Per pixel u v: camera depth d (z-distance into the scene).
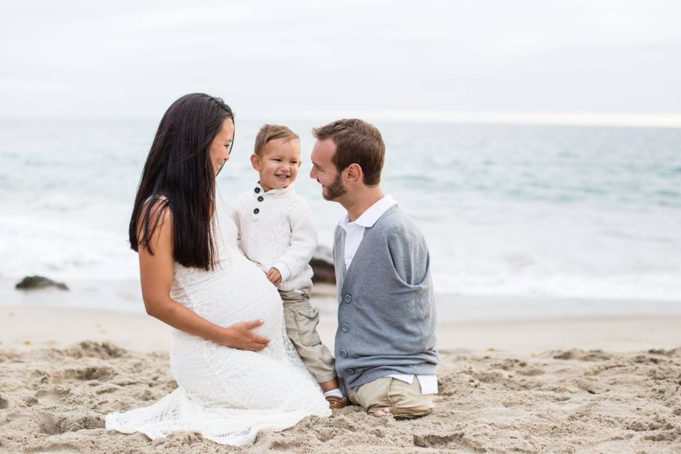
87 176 21.92
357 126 4.18
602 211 16.80
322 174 4.20
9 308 8.63
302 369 4.30
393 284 4.16
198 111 3.86
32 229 14.32
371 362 4.19
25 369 5.39
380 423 3.99
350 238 4.29
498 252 12.87
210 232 3.93
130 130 37.12
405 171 22.48
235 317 4.02
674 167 22.33
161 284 3.85
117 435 3.79
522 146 27.17
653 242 13.65
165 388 4.97
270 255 4.43
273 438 3.60
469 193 19.20
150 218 3.79
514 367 5.76
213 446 3.58
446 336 7.54
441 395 4.80
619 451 3.61
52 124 41.91
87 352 6.26
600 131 32.97
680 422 3.97
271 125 4.53
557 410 4.33
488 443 3.67
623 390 4.93
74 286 10.06
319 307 8.98
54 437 3.71
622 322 8.16
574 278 11.16
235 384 3.94
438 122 47.09
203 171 3.85
